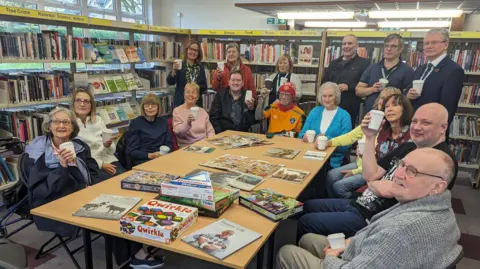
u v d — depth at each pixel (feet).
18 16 9.55
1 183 9.61
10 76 10.21
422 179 3.79
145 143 10.23
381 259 3.73
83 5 21.81
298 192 6.07
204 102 16.99
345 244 5.23
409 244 3.62
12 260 4.51
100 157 9.40
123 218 4.56
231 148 9.11
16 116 10.59
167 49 16.57
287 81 12.58
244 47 16.43
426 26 28.48
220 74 13.74
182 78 14.10
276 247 6.38
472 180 13.53
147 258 6.75
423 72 9.81
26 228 9.12
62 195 6.92
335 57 14.98
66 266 7.50
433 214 3.70
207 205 5.04
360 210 6.39
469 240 9.23
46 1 19.24
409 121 7.26
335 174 9.52
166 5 28.94
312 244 5.77
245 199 5.46
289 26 27.32
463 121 13.58
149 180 6.11
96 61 12.47
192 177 5.51
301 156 8.50
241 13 27.53
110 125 14.16
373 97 11.04
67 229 6.46
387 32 13.74
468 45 13.58
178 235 4.46
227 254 4.06
